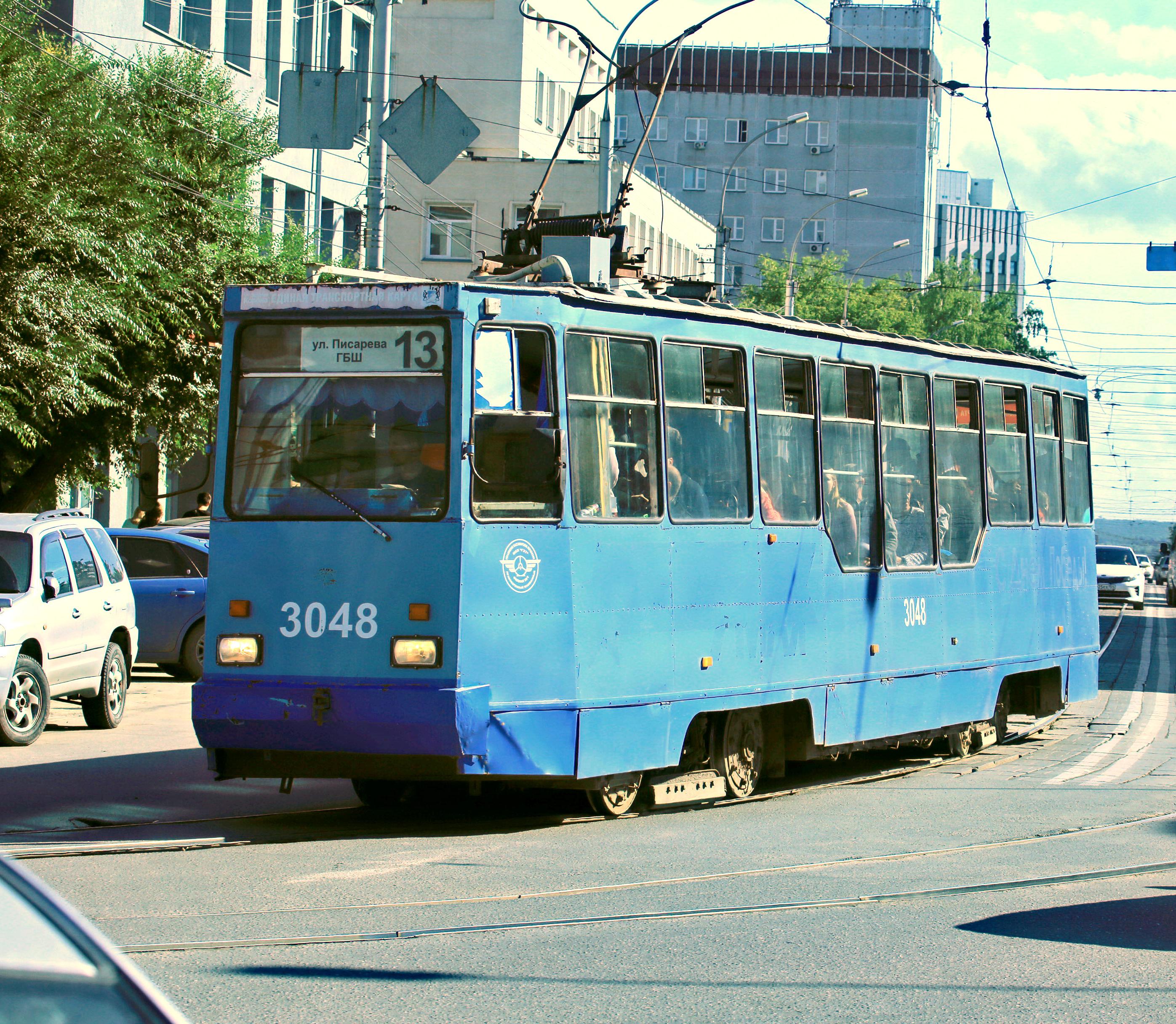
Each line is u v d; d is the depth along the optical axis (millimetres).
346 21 71938
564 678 17109
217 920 12281
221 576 16953
